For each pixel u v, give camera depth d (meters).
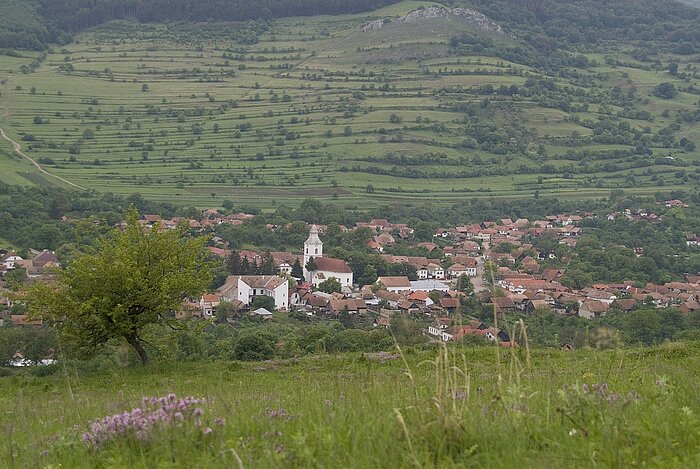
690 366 19.16
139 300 36.41
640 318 76.81
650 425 8.71
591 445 7.94
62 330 36.78
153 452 9.09
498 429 8.55
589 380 13.70
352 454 8.05
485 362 28.11
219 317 97.25
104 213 146.75
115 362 48.50
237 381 29.50
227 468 8.05
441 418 8.56
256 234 146.12
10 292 39.06
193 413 10.16
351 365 31.70
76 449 10.11
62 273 37.16
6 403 24.36
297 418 10.52
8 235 126.56
